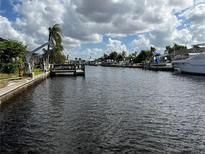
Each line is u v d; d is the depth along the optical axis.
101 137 13.27
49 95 28.06
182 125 15.66
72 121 16.36
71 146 12.02
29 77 39.97
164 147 12.02
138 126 15.33
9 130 14.42
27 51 46.59
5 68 41.75
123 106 21.50
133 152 11.39
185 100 24.89
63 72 62.09
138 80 51.00
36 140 12.79
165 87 37.19
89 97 26.66
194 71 66.12
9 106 21.38
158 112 19.20
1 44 43.09
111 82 45.81
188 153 11.37
